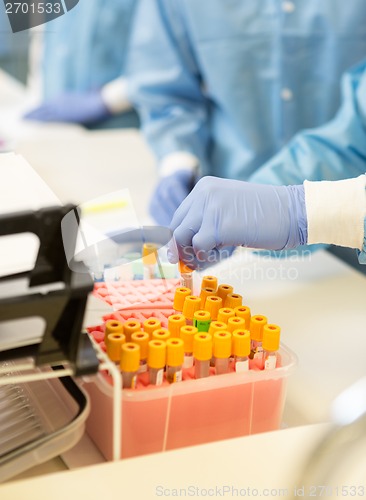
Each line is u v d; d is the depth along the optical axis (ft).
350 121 4.35
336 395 2.91
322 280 4.02
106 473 2.08
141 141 6.64
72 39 7.62
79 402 2.24
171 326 2.44
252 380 2.39
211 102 6.32
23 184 3.30
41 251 1.99
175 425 2.35
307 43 5.68
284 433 2.31
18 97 7.72
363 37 5.70
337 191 3.12
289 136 5.88
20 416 2.34
